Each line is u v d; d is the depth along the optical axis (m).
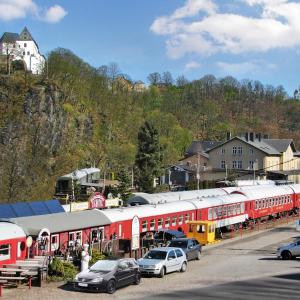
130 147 120.62
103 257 32.78
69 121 112.12
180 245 36.62
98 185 85.50
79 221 34.56
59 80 124.44
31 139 93.56
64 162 95.25
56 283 27.47
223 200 55.41
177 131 152.00
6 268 27.02
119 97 152.00
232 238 51.41
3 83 101.50
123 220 38.97
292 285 27.97
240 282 28.78
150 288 27.00
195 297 24.78
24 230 30.16
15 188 76.94
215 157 119.00
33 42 164.88
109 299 24.09
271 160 116.69
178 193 55.41
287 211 74.25
